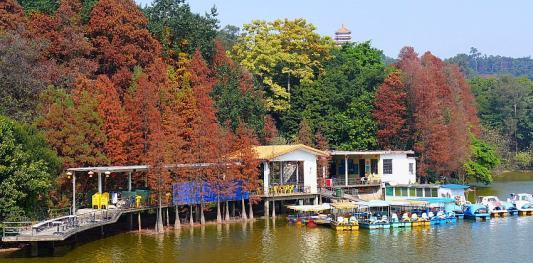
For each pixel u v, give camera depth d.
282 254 59.72
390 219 75.75
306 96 113.25
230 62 107.25
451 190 90.25
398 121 108.75
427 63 127.56
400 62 125.25
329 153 93.81
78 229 57.97
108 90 76.31
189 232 70.88
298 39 122.94
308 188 87.06
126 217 75.19
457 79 139.62
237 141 81.12
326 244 64.69
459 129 114.31
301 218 77.81
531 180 147.50
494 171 163.75
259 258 57.97
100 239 66.19
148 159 70.75
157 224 70.94
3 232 55.66
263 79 120.06
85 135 70.81
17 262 54.12
